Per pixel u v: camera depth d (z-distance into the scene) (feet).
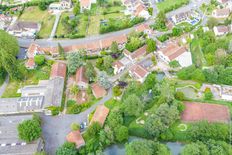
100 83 518.37
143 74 530.27
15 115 496.64
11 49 574.15
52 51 598.34
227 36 627.46
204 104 492.13
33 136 436.76
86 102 507.30
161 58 581.94
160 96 487.20
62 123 478.59
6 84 551.18
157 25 655.35
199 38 616.39
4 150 425.28
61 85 526.98
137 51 582.35
